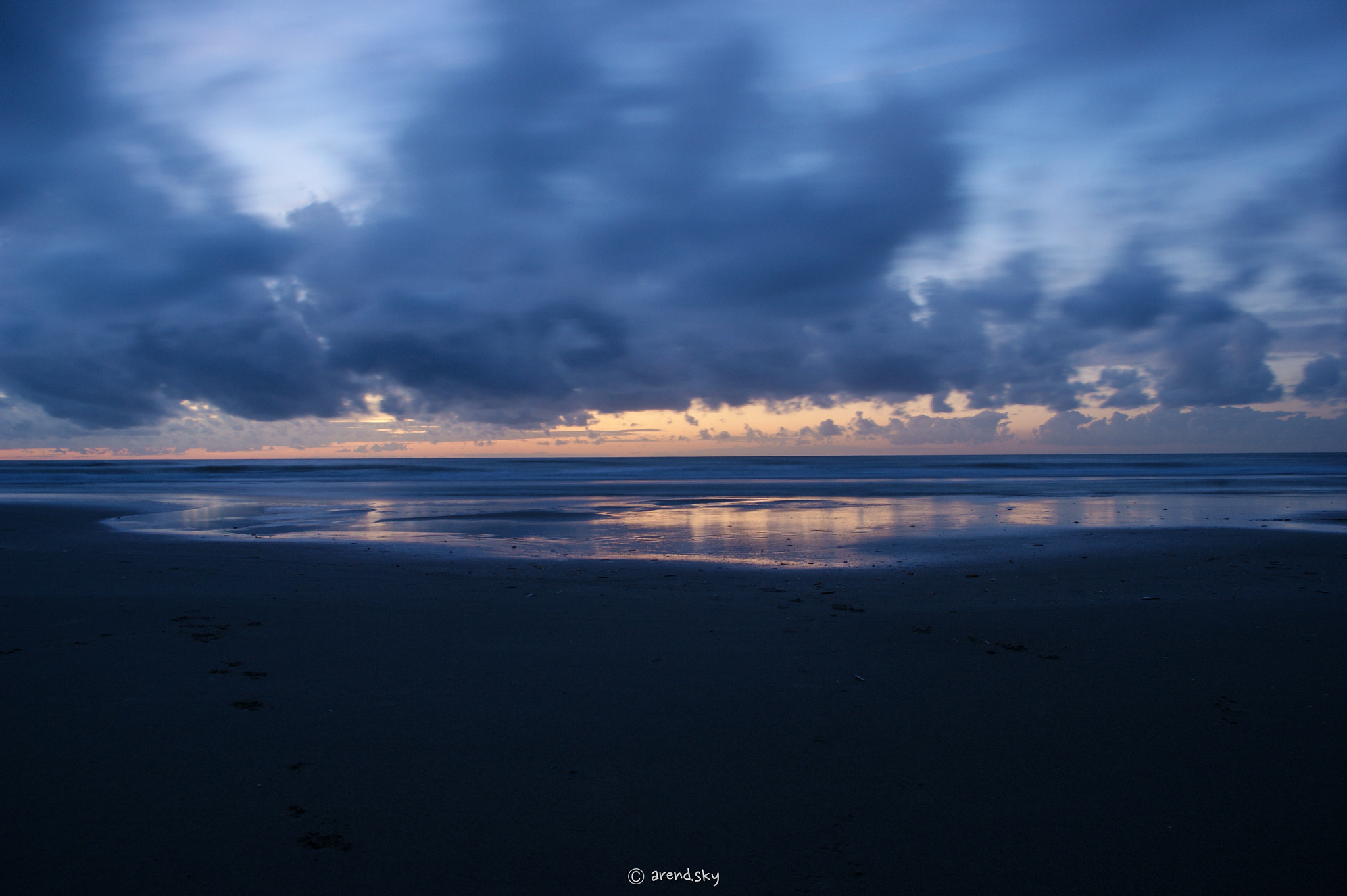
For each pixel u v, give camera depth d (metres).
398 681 5.18
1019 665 5.73
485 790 3.54
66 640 6.06
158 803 3.33
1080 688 5.16
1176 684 5.24
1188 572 10.18
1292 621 7.16
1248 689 5.13
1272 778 3.74
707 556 12.37
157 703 4.60
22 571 9.60
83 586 8.65
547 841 3.10
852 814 3.36
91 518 19.28
